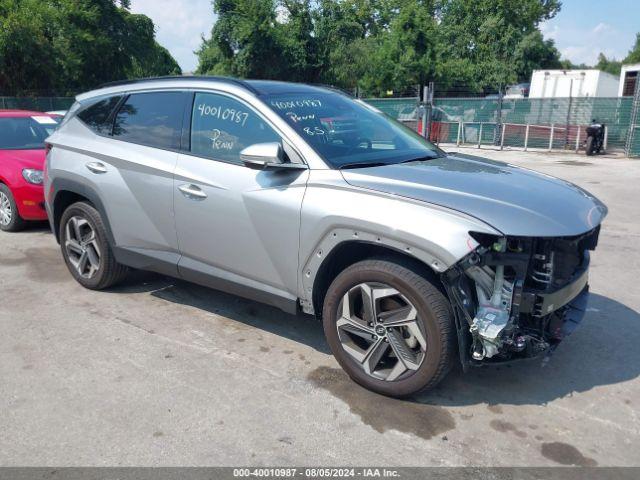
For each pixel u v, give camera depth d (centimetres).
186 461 269
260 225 352
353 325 327
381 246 302
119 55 3403
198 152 391
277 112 359
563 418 308
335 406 316
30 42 2823
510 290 288
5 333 405
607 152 1775
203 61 3819
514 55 4038
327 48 3575
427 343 296
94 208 466
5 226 700
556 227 284
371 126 406
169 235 409
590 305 473
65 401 318
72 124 487
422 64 3328
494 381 346
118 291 491
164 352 378
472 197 299
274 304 366
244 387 335
